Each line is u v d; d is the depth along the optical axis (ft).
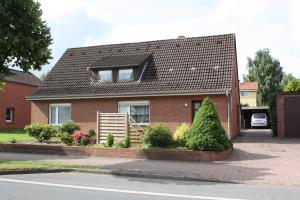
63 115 97.91
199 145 56.80
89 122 94.22
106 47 108.17
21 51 46.83
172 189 35.99
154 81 90.74
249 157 59.77
